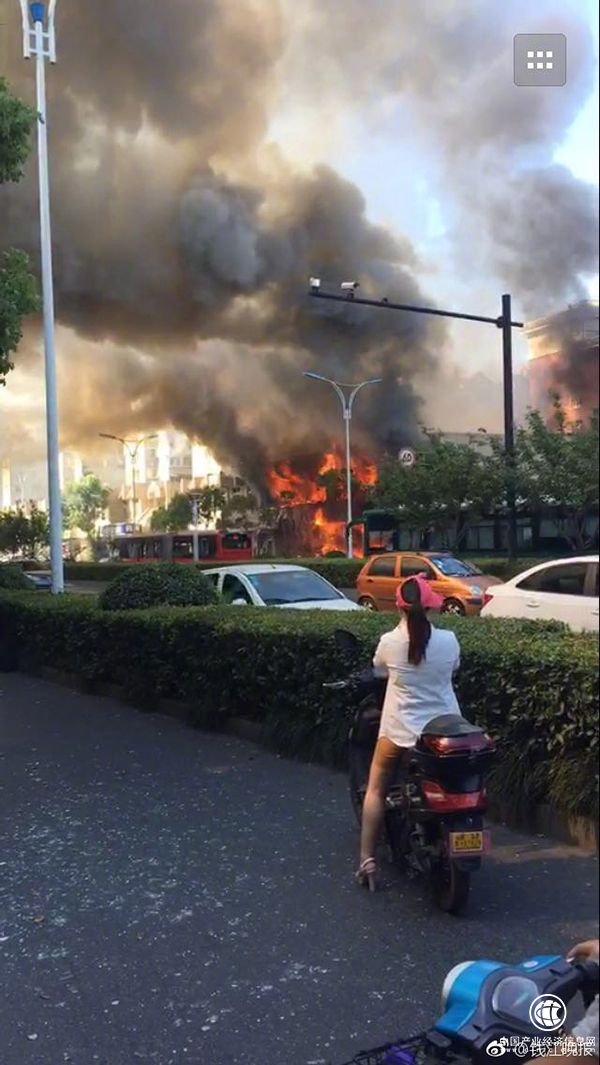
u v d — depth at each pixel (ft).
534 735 15.48
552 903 12.46
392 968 11.12
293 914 12.83
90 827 17.04
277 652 21.79
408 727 13.14
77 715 28.19
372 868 13.51
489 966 7.27
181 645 25.79
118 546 218.18
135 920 12.90
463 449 96.68
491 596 35.50
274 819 16.98
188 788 19.29
